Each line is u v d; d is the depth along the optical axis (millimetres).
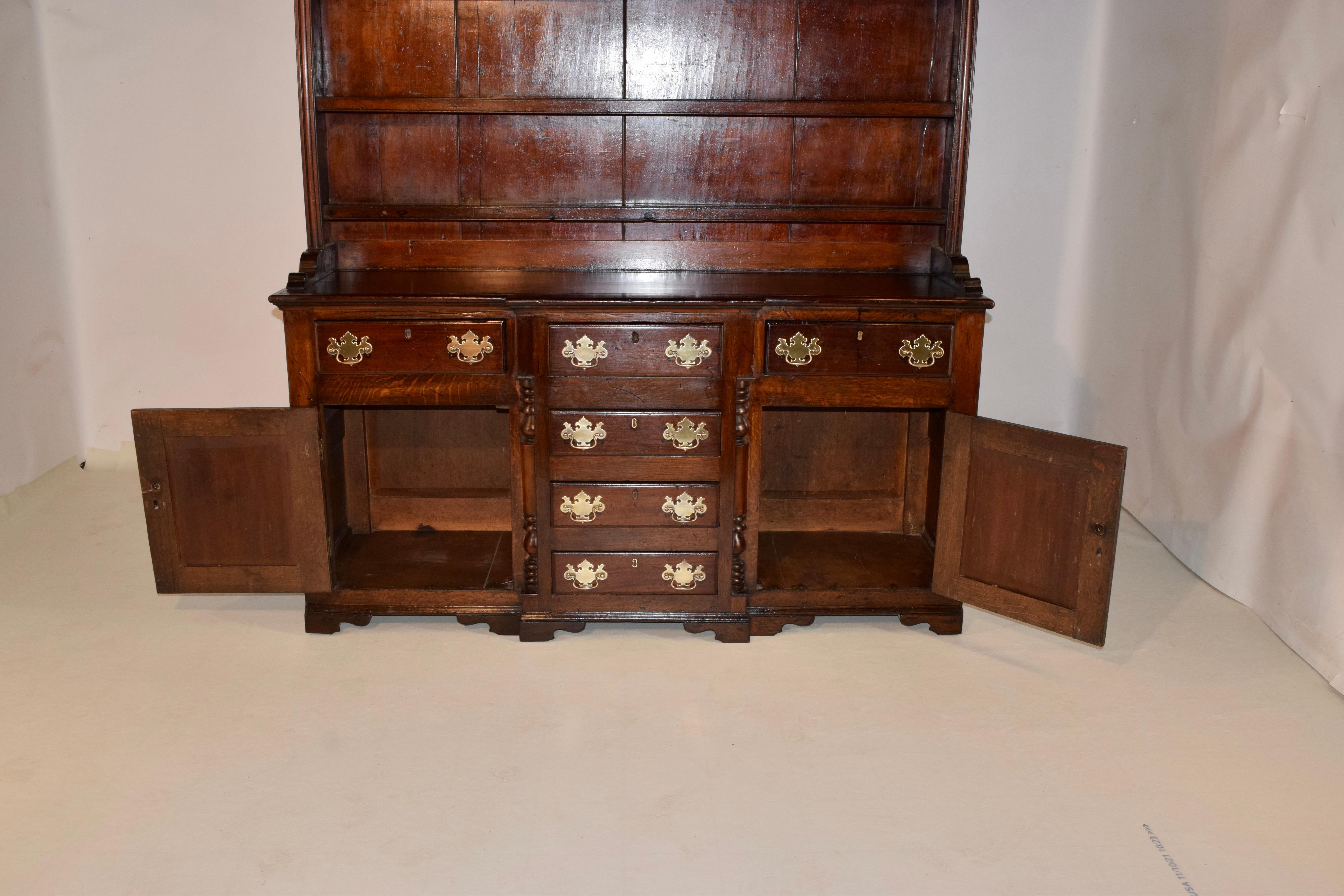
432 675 2477
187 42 3422
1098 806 2002
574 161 2859
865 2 2771
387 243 2867
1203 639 2693
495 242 2877
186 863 1812
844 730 2254
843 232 2914
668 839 1892
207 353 3717
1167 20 3156
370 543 3039
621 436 2537
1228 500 2926
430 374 2504
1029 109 3471
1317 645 2527
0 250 3344
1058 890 1775
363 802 1986
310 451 2516
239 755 2131
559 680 2459
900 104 2740
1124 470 2328
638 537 2615
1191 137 3055
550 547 2623
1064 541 2416
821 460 3168
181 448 2506
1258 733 2264
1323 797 2037
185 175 3539
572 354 2475
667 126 2844
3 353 3377
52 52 3420
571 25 2762
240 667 2502
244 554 2592
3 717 2252
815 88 2828
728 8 2770
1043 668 2541
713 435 2541
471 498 3135
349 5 2713
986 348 3691
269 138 3508
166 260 3617
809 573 2824
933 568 2719
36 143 3457
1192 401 3096
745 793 2029
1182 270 3119
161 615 2773
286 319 2455
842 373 2527
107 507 3512
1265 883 1797
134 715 2271
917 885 1783
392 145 2812
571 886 1771
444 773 2080
